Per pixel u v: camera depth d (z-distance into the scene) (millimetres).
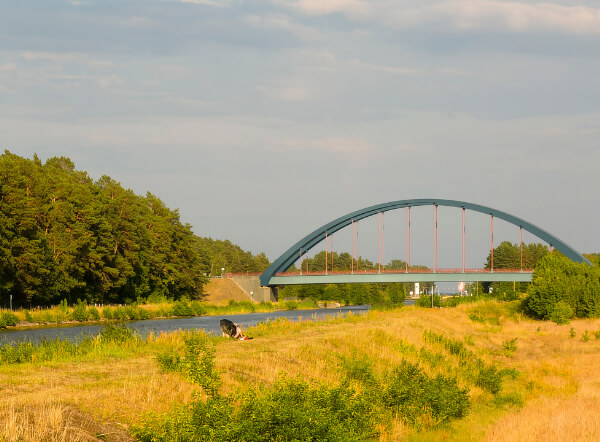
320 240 181875
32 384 19969
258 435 16219
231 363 26125
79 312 81125
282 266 174750
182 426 16141
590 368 41625
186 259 142250
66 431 14891
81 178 129375
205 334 39438
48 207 92938
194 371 21625
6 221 78938
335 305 185875
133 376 22203
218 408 16906
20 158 107938
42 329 67438
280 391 18797
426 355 38875
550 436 22094
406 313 69688
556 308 77938
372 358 34844
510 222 165875
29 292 82625
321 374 28203
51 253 88938
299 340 36844
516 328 69000
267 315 107250
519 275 150125
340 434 17375
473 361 41906
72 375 22062
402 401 25328
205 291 161625
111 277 107250
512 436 22156
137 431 16094
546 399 30453
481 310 87875
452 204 177875
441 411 25125
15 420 14578
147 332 56406
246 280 172625
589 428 23109
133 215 119688
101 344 31641
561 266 85375
